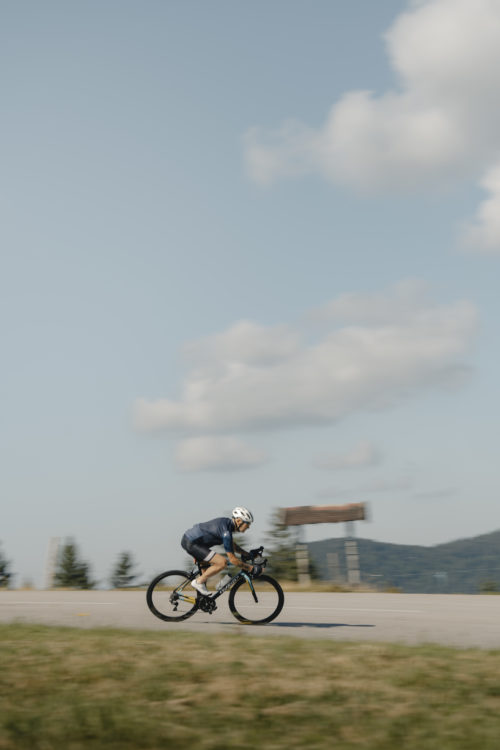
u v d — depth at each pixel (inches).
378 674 266.7
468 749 197.6
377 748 197.6
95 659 286.8
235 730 210.1
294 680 259.0
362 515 923.4
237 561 425.1
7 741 198.1
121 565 3142.2
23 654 297.4
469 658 292.2
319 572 1649.9
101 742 198.7
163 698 239.0
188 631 373.7
